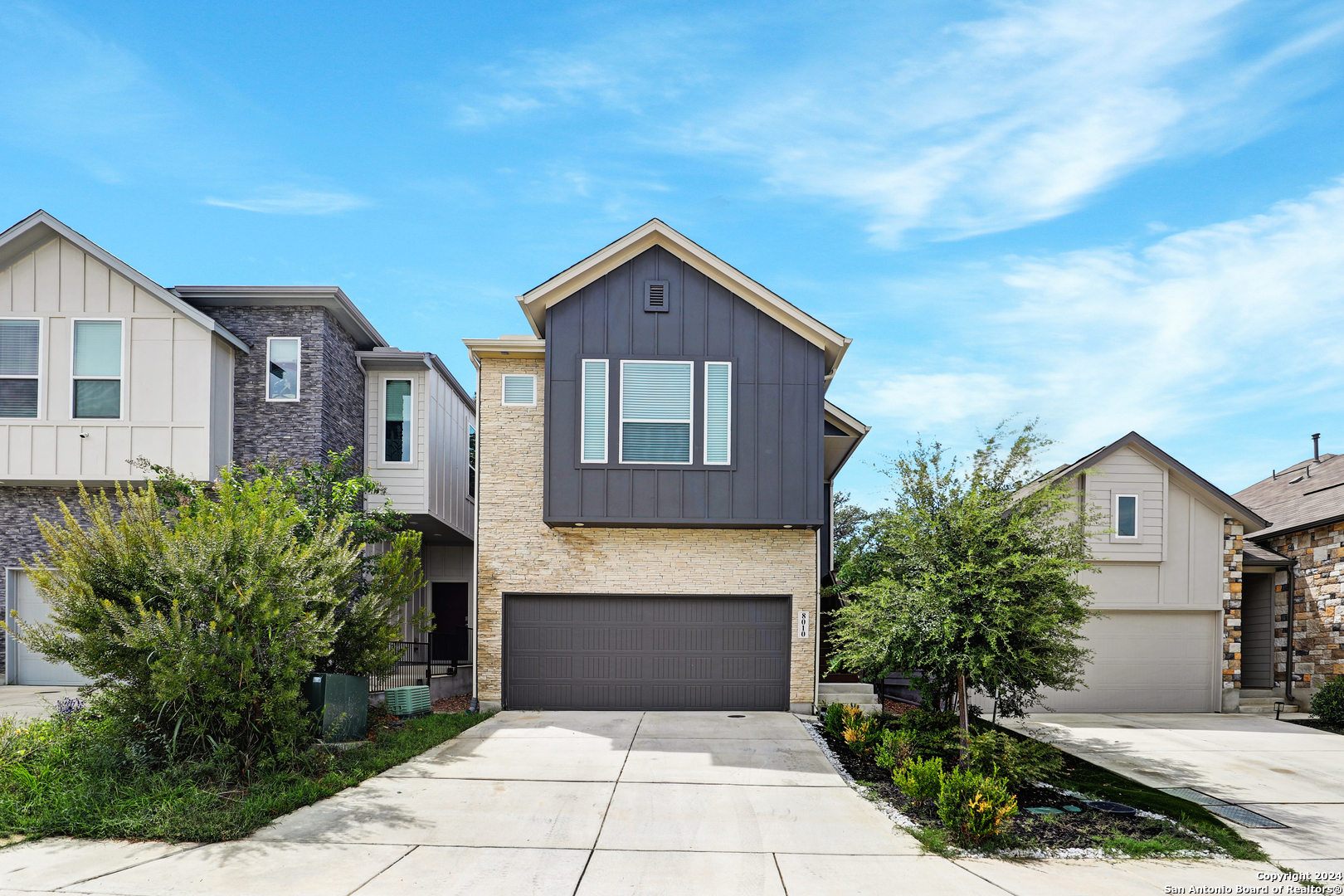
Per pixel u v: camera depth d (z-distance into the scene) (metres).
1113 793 10.31
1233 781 11.28
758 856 7.56
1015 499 11.34
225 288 16.48
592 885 6.78
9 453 15.63
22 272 15.91
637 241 15.16
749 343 15.26
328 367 16.97
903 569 10.95
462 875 6.95
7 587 15.84
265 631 9.86
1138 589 17.56
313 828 8.12
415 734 12.41
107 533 9.83
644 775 10.37
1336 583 17.58
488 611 15.39
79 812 7.93
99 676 9.79
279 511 11.19
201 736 9.38
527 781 10.04
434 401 18.94
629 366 15.14
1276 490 22.92
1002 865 7.54
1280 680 19.03
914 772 9.16
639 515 14.88
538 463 15.70
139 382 15.78
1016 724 15.16
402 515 16.02
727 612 15.53
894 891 6.79
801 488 15.04
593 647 15.45
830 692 15.80
